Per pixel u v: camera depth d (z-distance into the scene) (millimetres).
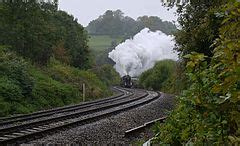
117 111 32125
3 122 23234
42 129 19766
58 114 30391
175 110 11047
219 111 6457
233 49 5102
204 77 6746
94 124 23766
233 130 6152
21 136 16906
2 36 52906
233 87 5332
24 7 54438
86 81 65562
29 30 55000
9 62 38875
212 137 6379
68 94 46875
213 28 22750
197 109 7004
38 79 45344
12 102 33312
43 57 59156
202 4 27938
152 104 42906
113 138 18250
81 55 88250
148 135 18875
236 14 5184
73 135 18875
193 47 27219
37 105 37219
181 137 8367
